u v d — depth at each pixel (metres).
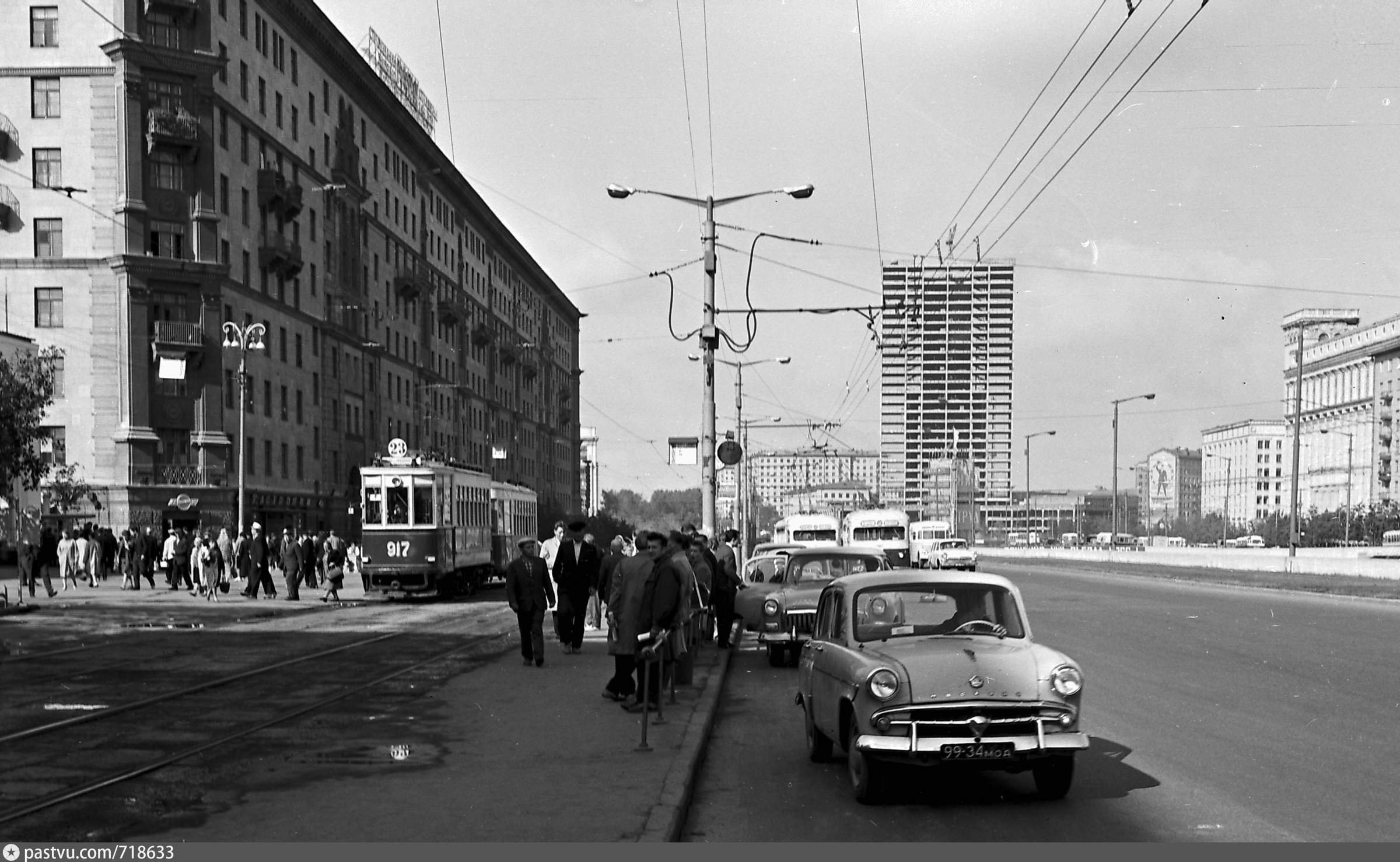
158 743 11.43
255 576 36.81
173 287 54.94
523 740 11.40
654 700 13.84
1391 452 115.00
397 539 35.22
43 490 50.03
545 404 126.50
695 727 12.08
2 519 50.91
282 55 64.69
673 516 153.12
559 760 10.30
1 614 28.81
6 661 19.19
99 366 53.56
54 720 12.84
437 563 35.38
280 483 63.06
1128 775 9.80
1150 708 13.51
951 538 66.62
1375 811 8.45
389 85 84.88
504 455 81.25
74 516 52.53
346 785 9.29
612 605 14.02
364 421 75.75
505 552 45.28
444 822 8.00
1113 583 48.75
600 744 11.10
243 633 24.69
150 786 9.32
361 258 74.88
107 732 12.12
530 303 122.00
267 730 12.12
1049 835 7.94
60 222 54.12
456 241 96.38
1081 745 8.76
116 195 53.94
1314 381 132.88
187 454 55.19
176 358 54.09
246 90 60.06
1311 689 15.05
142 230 54.16
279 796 8.91
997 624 10.09
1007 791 9.39
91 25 54.19
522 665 18.28
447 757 10.48
